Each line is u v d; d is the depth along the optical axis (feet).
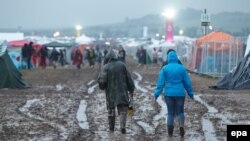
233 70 107.65
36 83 123.34
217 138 50.21
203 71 151.23
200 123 59.77
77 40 333.83
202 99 85.76
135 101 83.82
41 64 195.52
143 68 202.90
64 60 229.66
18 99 87.20
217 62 147.64
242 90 103.30
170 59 50.88
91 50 210.38
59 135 52.54
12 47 208.23
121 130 52.75
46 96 92.68
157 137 50.98
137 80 133.90
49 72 169.58
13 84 108.17
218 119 62.85
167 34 233.35
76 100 86.07
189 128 56.24
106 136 51.72
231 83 106.11
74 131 54.80
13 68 109.60
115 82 52.24
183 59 188.65
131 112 53.21
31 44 184.65
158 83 50.29
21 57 183.52
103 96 93.04
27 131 55.01
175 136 51.47
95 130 55.52
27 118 64.85
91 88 110.52
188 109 72.90
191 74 158.92
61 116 66.74
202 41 153.17
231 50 146.72
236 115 66.49
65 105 78.69
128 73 52.70
